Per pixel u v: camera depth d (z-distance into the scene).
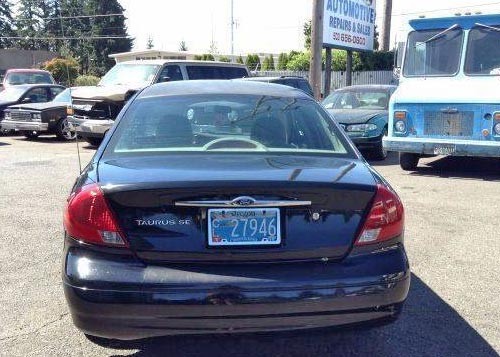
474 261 5.46
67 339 3.87
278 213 3.07
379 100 12.77
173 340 3.09
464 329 4.02
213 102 4.19
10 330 3.99
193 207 3.04
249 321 2.98
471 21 9.74
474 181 9.54
